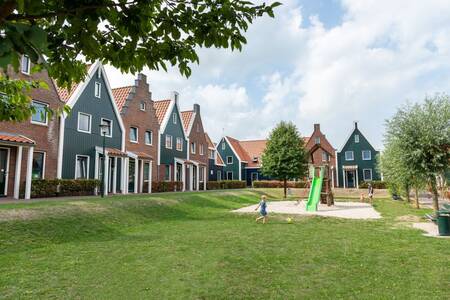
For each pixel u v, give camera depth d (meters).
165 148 31.45
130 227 12.25
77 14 2.13
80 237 9.95
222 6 2.59
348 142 48.31
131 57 2.79
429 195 35.72
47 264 6.94
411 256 7.92
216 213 17.66
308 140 51.75
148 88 28.64
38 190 17.06
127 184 23.77
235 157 53.56
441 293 5.45
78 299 5.11
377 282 6.02
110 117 23.52
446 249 8.66
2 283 5.71
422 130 14.80
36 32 1.42
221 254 8.05
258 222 14.46
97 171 21.75
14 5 1.64
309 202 20.58
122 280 6.00
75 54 2.62
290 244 9.37
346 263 7.30
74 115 20.33
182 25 2.68
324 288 5.71
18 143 15.68
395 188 29.14
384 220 15.26
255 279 6.18
